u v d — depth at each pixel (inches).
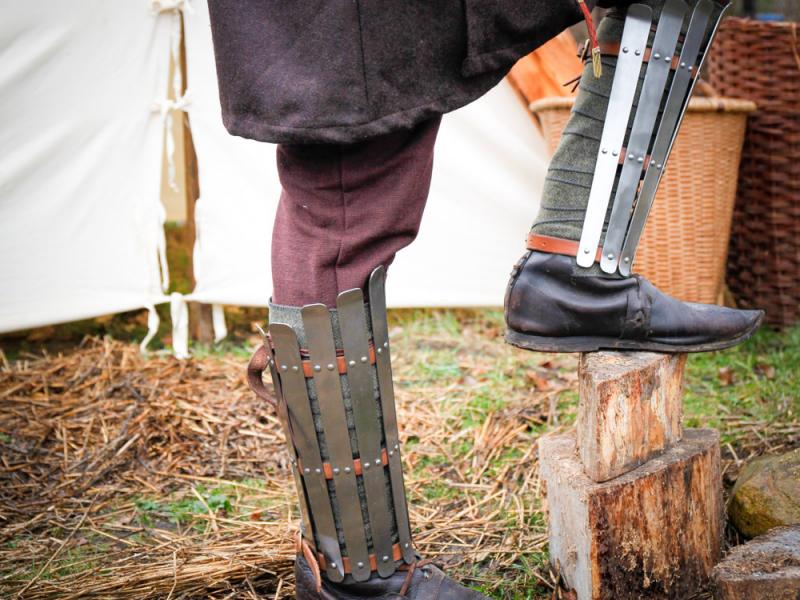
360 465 44.6
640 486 50.7
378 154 40.4
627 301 49.8
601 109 48.1
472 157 108.0
